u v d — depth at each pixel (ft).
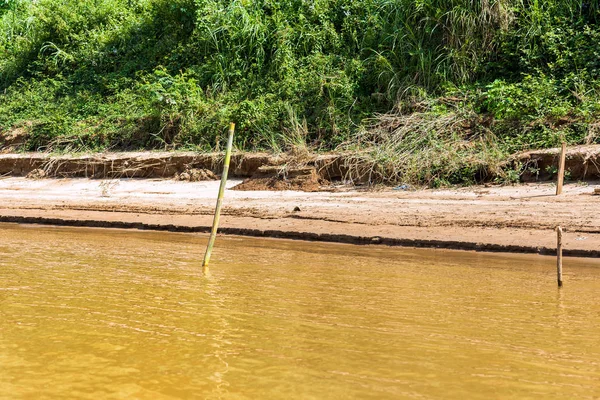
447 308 16.30
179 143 63.67
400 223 34.19
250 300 17.01
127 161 59.77
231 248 29.40
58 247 28.76
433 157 48.80
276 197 45.98
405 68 60.59
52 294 17.49
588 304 17.04
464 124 52.60
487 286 19.85
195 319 14.71
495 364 11.40
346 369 11.02
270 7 72.74
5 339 12.79
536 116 50.62
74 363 11.24
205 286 19.10
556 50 55.98
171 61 75.51
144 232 36.06
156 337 13.05
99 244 30.12
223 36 71.97
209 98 67.62
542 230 30.91
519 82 56.24
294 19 70.79
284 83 64.75
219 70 69.82
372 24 66.18
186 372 10.77
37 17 89.61
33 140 71.67
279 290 18.62
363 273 22.27
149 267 22.99
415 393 9.83
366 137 55.62
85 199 48.55
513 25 59.57
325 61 64.85
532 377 10.68
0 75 87.20
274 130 60.49
